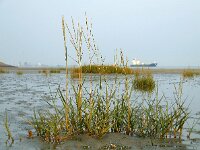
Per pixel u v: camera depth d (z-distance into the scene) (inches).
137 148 128.0
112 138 140.8
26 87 421.1
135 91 359.3
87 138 139.4
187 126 170.1
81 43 150.5
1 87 422.9
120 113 155.3
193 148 128.5
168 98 294.7
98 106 153.3
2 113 205.0
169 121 147.9
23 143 134.0
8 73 1071.6
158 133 148.9
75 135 143.1
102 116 149.5
